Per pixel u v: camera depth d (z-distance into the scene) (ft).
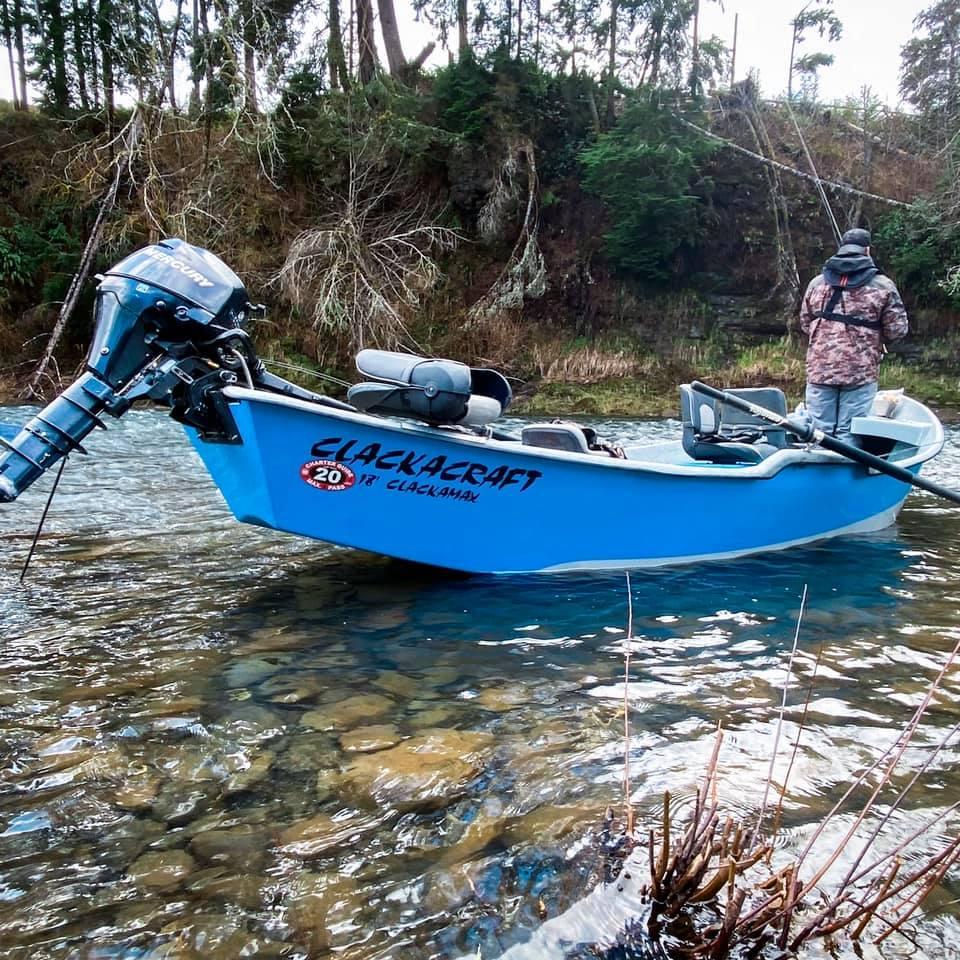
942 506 20.54
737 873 4.88
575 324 58.29
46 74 57.62
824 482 15.55
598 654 9.53
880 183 64.13
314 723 7.52
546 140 61.36
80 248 48.65
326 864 5.42
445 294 56.59
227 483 11.74
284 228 52.95
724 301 58.95
